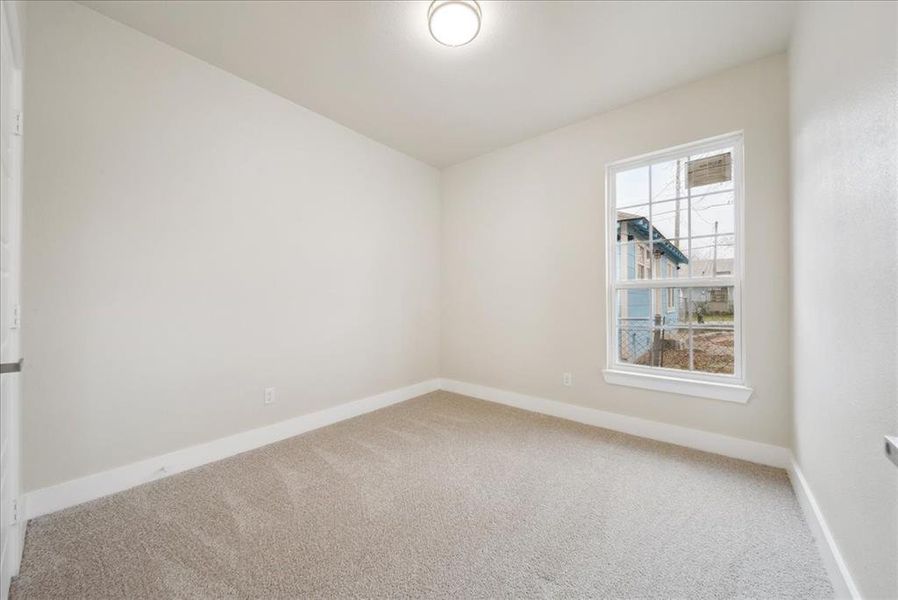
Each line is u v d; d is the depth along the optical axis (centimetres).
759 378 222
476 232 372
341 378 305
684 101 248
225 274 235
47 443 171
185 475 209
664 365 266
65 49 177
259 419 251
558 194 312
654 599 123
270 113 258
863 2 106
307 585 129
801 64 176
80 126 181
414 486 197
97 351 186
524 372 335
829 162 135
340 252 305
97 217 186
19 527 142
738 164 235
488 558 143
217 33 201
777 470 212
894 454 71
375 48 213
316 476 208
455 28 186
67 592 125
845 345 120
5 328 131
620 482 200
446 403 352
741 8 182
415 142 339
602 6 180
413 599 123
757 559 141
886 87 92
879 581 96
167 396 210
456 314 390
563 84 247
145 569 136
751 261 224
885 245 93
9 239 138
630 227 282
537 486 197
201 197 224
